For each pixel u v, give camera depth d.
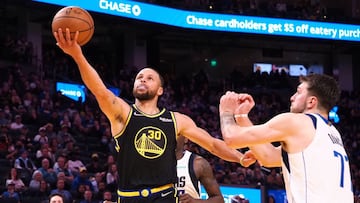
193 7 24.20
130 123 4.20
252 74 26.86
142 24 22.72
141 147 4.17
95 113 18.61
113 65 25.98
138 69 25.58
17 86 17.61
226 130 3.99
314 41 26.02
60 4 20.11
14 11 22.19
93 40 25.66
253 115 22.98
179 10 23.86
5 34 22.98
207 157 17.12
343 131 24.20
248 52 28.52
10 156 13.75
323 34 26.09
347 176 3.81
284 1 28.33
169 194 4.20
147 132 4.20
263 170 15.06
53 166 13.62
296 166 3.79
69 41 3.95
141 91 4.30
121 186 4.21
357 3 28.95
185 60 27.77
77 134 16.62
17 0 19.22
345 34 26.47
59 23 3.93
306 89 4.01
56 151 14.34
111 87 21.48
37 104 17.14
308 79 4.04
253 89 25.97
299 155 3.78
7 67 19.19
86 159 15.30
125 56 25.61
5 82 17.12
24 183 12.81
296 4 27.91
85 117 17.55
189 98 24.20
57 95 18.66
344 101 26.12
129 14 22.17
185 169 5.34
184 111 21.53
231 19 24.83
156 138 4.21
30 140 14.90
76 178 12.93
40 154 13.68
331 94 3.98
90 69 4.09
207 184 5.36
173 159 4.29
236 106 4.14
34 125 16.09
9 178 13.06
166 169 4.21
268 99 24.97
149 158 4.18
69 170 13.51
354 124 25.09
